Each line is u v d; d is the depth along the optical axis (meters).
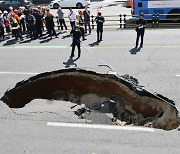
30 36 16.83
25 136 7.08
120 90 8.95
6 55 13.99
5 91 9.66
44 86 9.78
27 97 9.62
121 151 6.41
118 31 18.09
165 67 11.40
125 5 28.59
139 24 13.73
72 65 11.93
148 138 6.85
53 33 16.97
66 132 7.21
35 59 13.12
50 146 6.68
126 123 8.00
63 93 9.64
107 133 7.12
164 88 9.45
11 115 8.09
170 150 6.38
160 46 14.34
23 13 18.09
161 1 18.48
